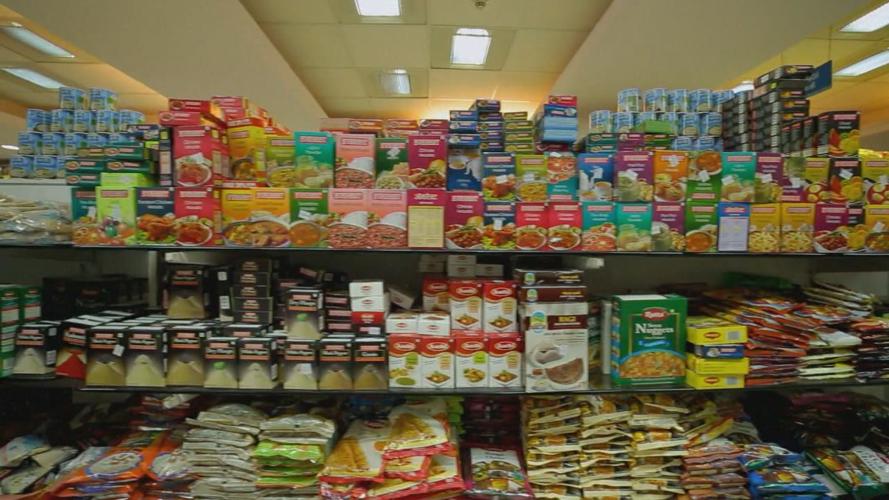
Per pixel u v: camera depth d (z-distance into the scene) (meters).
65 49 4.51
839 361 1.64
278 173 1.55
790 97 1.70
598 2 3.50
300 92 5.32
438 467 1.48
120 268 2.03
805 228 1.59
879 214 1.61
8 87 5.57
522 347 1.53
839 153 1.66
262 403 1.63
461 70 4.96
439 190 1.50
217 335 1.52
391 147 1.53
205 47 3.76
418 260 2.02
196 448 1.48
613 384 1.58
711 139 1.81
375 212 1.50
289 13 3.68
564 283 1.51
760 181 1.58
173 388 1.50
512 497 1.45
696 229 1.56
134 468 1.49
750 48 3.70
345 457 1.45
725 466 1.57
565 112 1.67
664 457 1.59
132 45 3.72
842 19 3.71
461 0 3.47
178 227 1.49
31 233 1.49
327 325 1.59
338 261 2.03
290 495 1.45
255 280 1.59
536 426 1.57
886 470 1.61
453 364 1.51
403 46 4.32
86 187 1.52
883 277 2.19
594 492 1.54
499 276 1.76
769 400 1.95
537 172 1.57
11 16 3.82
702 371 1.54
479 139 1.55
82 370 1.54
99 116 2.29
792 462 1.61
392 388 1.50
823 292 1.86
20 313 1.57
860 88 5.52
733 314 1.70
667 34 3.49
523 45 4.27
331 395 1.54
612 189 1.58
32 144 2.22
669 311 1.58
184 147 1.49
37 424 1.72
